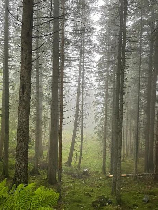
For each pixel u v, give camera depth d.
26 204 2.81
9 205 2.82
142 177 17.44
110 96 22.41
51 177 14.12
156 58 19.70
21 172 6.77
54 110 14.26
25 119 6.83
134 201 12.21
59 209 10.79
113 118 20.97
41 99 23.17
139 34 19.22
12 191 3.22
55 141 14.40
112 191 14.12
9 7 15.30
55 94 14.23
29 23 6.74
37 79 17.05
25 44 6.71
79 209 11.06
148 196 12.31
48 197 2.94
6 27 14.97
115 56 19.56
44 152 27.50
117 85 15.14
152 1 15.95
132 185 15.73
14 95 23.67
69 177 18.23
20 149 6.81
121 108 12.56
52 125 14.25
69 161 24.05
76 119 24.38
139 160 26.12
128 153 30.70
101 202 11.99
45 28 16.00
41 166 19.03
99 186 16.25
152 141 20.36
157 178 15.53
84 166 24.70
